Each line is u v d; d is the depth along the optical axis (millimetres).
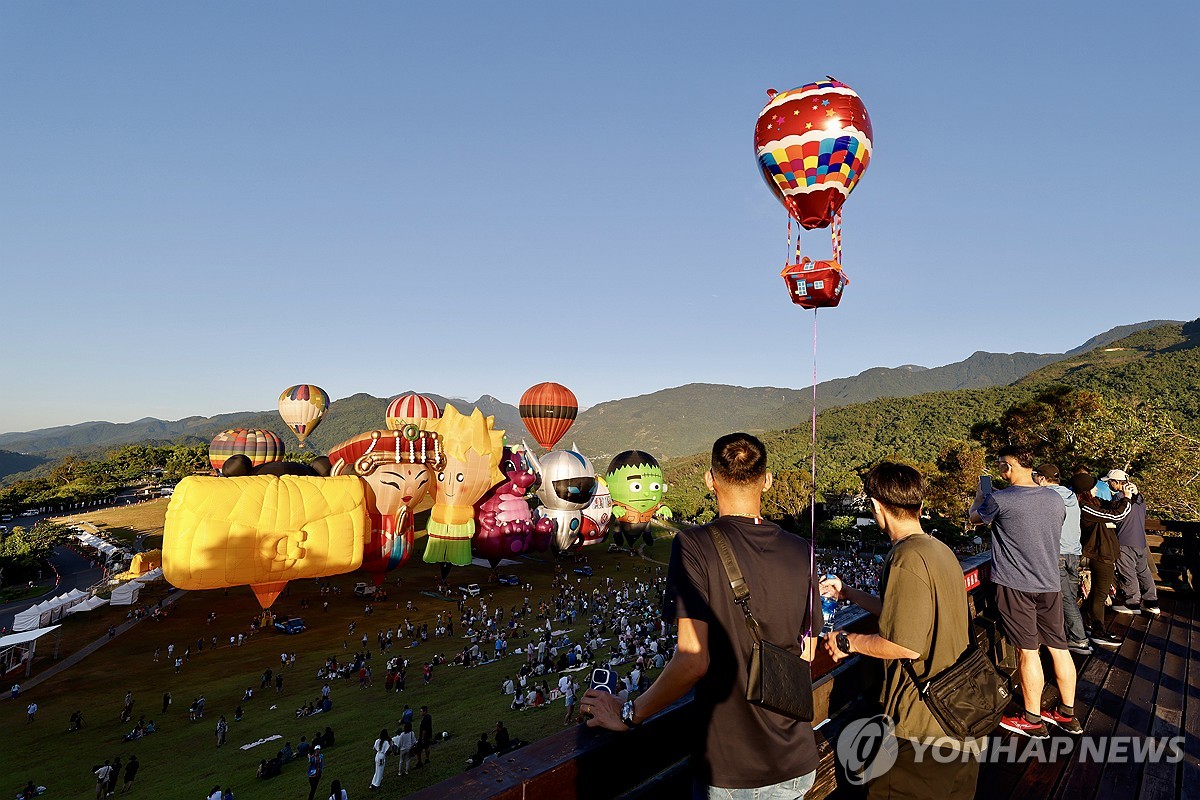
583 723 2201
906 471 2775
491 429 31922
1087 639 5281
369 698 22938
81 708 23672
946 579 2594
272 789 15547
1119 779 3361
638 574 51656
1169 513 33625
